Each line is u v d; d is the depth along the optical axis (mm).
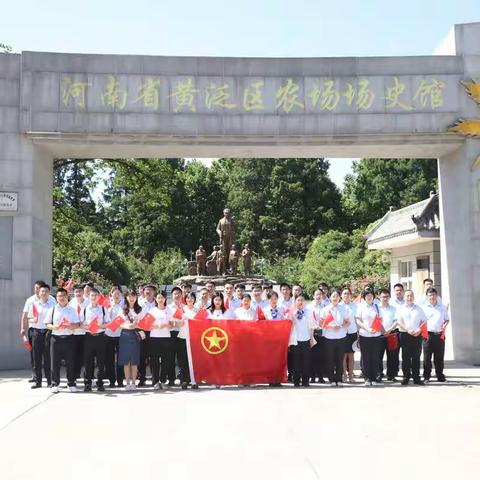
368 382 11719
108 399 10211
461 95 14414
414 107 14359
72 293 15477
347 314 11898
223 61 14305
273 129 14266
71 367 11094
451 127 14281
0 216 13836
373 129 14305
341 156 15586
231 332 11688
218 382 11547
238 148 14633
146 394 10758
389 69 14398
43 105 13984
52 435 7609
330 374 11742
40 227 14570
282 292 12234
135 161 22000
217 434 7617
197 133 14172
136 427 8031
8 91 14016
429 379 12117
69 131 13992
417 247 20797
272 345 11750
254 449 6895
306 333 11719
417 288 20797
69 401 10008
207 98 14250
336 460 6438
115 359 11781
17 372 13336
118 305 11422
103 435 7598
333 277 35938
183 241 52844
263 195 53625
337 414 8820
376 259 35031
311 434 7590
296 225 52188
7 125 13961
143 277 41531
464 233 14578
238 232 53719
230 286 12258
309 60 14391
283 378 11750
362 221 51656
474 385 11625
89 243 32094
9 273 13789
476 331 14211
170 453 6750
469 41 14531
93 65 14117
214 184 55125
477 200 14336
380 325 11742
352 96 14336
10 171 13891
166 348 11453
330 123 14297
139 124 14102
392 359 12359
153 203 22797
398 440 7270
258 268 47281
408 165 49562
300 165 53719
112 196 56188
